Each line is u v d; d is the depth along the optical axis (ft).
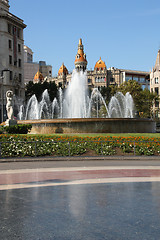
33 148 62.59
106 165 53.88
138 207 25.64
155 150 64.80
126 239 18.42
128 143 65.41
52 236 18.94
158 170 47.34
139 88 293.64
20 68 276.00
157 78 369.71
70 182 37.29
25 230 20.03
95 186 34.71
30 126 95.71
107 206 26.03
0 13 246.47
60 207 25.81
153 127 105.29
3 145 61.93
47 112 288.71
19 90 270.87
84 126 93.76
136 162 58.34
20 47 277.44
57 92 304.50
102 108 285.02
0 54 248.73
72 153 63.77
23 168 50.42
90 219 22.34
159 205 26.27
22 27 279.49
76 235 19.10
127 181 37.78
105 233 19.42
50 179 39.58
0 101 244.01
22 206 26.17
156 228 20.31
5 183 36.96
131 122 96.02
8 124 98.58
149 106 308.60
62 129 95.30
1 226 20.85
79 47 564.71
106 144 65.16
